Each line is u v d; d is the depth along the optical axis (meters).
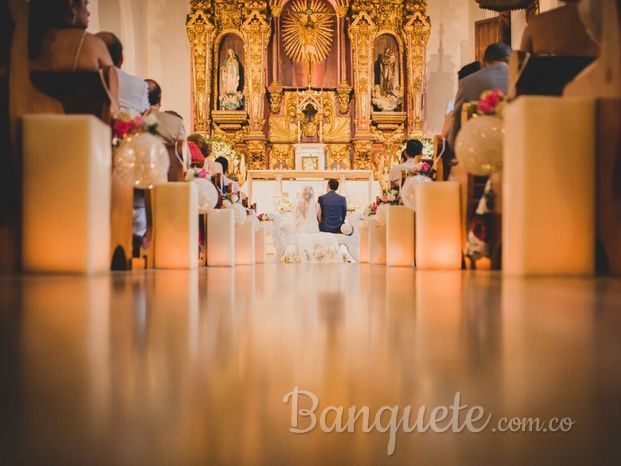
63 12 3.84
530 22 3.93
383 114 17.50
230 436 0.53
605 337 1.06
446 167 5.60
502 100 3.87
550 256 3.14
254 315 1.44
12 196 3.25
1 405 0.61
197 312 1.50
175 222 5.06
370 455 0.50
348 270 4.93
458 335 1.09
